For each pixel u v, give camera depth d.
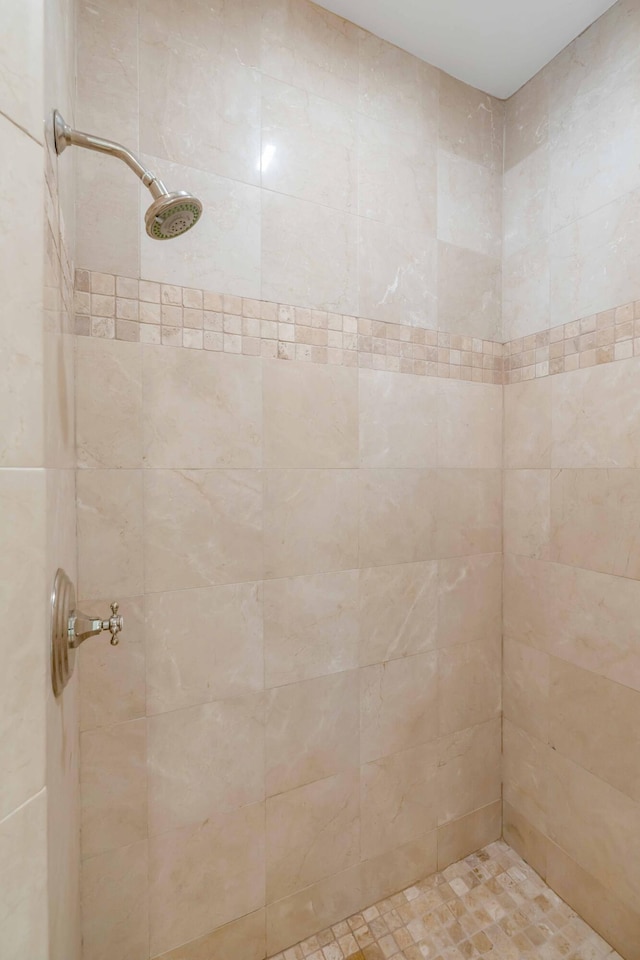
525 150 1.37
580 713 1.23
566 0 1.11
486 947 1.15
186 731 1.01
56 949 0.53
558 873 1.28
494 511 1.45
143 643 0.97
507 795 1.45
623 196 1.11
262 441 1.08
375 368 1.23
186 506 1.00
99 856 0.94
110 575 0.93
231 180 1.03
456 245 1.36
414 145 1.28
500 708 1.46
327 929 1.19
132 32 0.93
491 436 1.44
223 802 1.06
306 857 1.16
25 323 0.40
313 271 1.14
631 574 1.10
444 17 1.16
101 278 0.91
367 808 1.25
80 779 0.91
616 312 1.13
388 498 1.26
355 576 1.22
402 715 1.30
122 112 0.92
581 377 1.22
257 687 1.09
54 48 0.53
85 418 0.90
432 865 1.35
